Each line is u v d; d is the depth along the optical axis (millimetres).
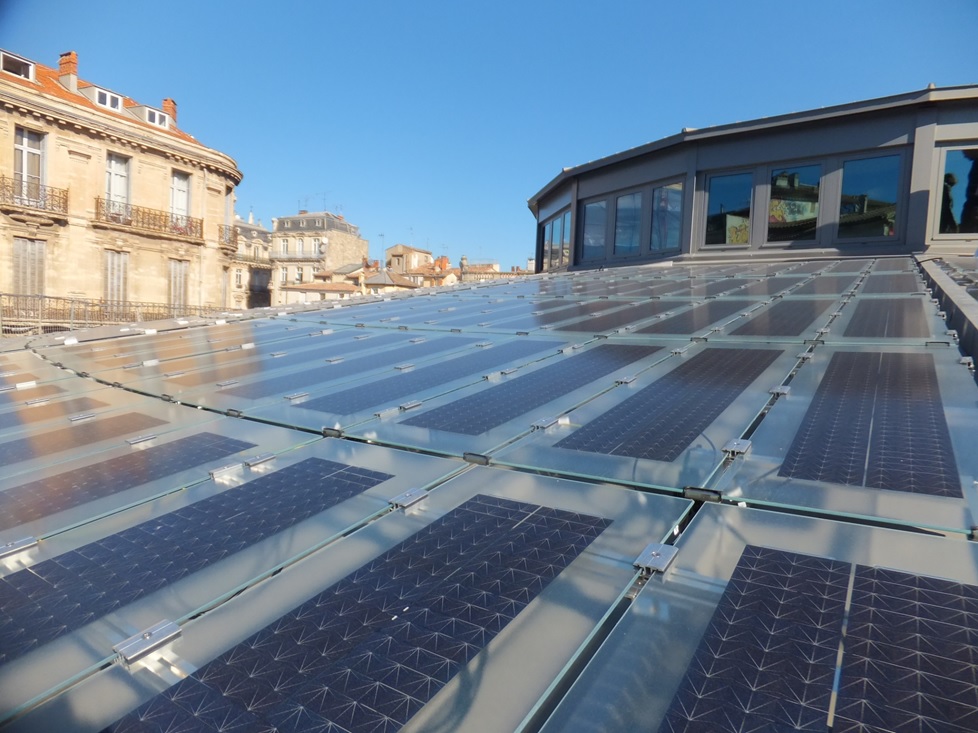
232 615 1923
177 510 2688
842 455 2631
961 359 3904
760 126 17750
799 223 17734
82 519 2648
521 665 1636
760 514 2275
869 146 16516
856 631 1639
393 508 2596
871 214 16672
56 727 1522
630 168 21906
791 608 1755
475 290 14172
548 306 9383
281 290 65062
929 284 8266
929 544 1983
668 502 2441
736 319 6531
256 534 2428
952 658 1517
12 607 2031
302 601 1974
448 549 2230
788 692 1472
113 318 32906
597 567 2045
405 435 3521
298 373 5527
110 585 2125
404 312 10273
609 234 23078
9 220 29016
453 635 1768
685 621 1749
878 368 4008
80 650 1801
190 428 4008
